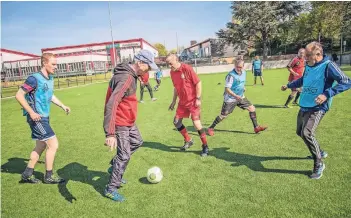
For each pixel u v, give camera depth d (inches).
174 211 129.3
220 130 267.6
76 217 130.6
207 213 125.6
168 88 784.3
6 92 1008.9
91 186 162.6
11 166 207.3
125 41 1979.6
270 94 497.4
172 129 287.6
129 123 145.4
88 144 250.1
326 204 125.3
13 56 1780.3
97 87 981.8
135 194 148.6
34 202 147.3
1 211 139.1
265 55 1756.9
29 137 298.0
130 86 136.9
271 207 126.3
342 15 1397.6
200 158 195.5
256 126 244.5
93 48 2033.7
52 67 163.6
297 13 1731.1
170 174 171.2
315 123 152.2
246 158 188.7
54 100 180.9
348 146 195.6
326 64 147.7
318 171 151.8
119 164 143.8
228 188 147.3
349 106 332.5
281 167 169.5
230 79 234.5
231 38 1802.4
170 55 197.6
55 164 201.3
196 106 197.9
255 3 1657.2
